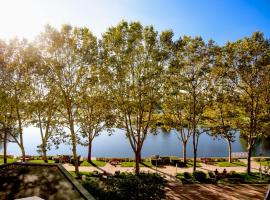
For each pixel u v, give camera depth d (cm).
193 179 3541
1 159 4597
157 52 3231
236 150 7250
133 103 3384
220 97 3806
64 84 3378
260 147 6931
